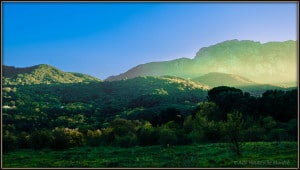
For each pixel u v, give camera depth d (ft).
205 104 406.62
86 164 193.57
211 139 319.68
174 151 250.16
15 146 309.42
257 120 355.97
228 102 414.21
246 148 231.71
